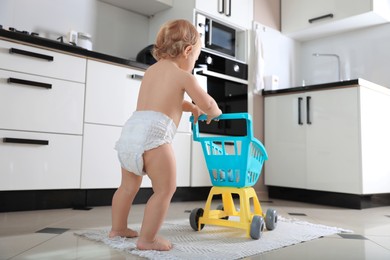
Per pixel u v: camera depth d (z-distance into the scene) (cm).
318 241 132
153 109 117
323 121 263
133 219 169
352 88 247
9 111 176
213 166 145
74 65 199
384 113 265
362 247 122
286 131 290
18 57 179
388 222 182
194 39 127
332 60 338
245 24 304
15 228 140
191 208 217
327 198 260
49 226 146
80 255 102
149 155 112
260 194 305
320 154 264
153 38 297
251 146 139
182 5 274
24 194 183
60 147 192
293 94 287
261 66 309
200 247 115
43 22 237
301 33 337
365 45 317
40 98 186
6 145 175
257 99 309
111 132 213
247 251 111
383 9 291
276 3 341
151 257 100
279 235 139
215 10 279
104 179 209
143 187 230
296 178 279
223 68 281
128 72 222
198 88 119
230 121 283
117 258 100
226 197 156
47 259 97
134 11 292
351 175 244
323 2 312
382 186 256
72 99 197
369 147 247
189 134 254
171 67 122
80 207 202
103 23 272
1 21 218
